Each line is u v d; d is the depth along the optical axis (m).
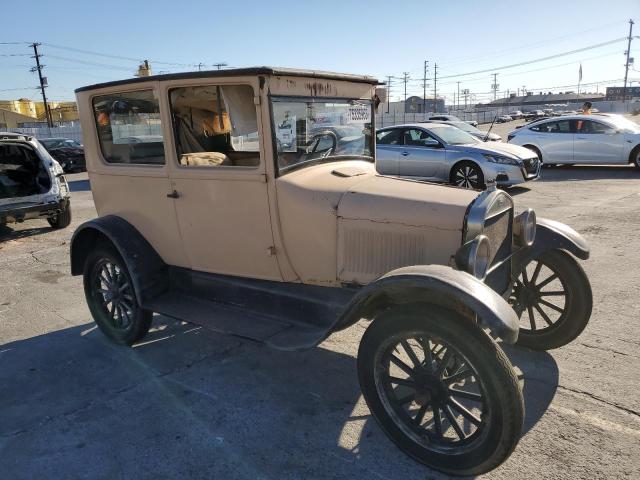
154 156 3.73
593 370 3.49
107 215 4.18
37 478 2.65
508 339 2.25
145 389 3.49
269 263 3.47
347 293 3.24
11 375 3.76
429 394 2.59
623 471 2.55
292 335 3.14
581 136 12.91
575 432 2.86
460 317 2.43
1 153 8.42
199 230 3.65
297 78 3.30
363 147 3.98
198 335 4.35
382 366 2.69
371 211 3.07
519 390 2.32
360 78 3.75
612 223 7.38
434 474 2.60
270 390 3.43
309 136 3.47
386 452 2.78
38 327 4.65
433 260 2.98
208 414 3.17
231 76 3.17
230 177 3.36
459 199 3.03
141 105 3.68
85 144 4.16
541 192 10.20
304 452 2.79
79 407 3.29
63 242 7.90
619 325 4.14
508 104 109.38
